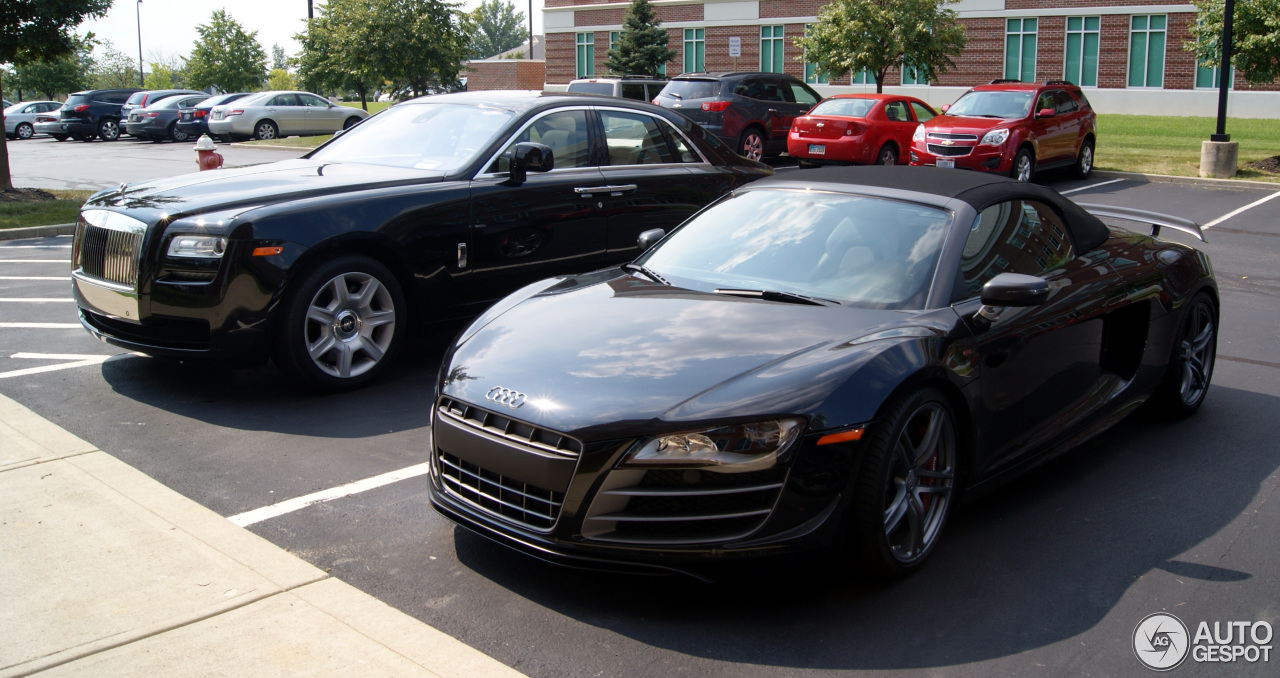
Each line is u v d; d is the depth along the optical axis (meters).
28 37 13.12
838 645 2.90
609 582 3.29
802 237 4.06
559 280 4.28
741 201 4.51
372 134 6.53
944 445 3.42
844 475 2.98
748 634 2.96
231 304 4.90
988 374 3.53
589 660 2.81
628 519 2.91
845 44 23.84
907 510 3.23
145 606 3.04
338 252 5.27
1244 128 25.25
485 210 5.75
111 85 76.81
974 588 3.26
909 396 3.17
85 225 5.37
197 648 2.81
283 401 5.23
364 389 5.48
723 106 18.09
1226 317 7.32
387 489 4.07
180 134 29.95
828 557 3.02
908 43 23.42
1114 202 13.65
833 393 3.00
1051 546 3.59
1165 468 4.38
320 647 2.83
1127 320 4.50
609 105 6.59
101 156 24.27
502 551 3.52
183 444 4.56
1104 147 20.58
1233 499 4.03
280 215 5.00
